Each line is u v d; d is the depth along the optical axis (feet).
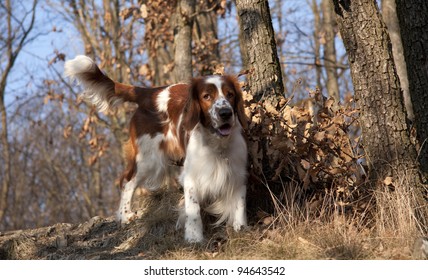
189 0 32.14
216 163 17.04
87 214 66.80
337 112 18.21
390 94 17.56
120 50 45.78
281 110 18.52
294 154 17.88
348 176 17.75
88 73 20.45
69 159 77.10
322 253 15.38
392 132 17.54
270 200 18.69
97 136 43.19
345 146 18.20
